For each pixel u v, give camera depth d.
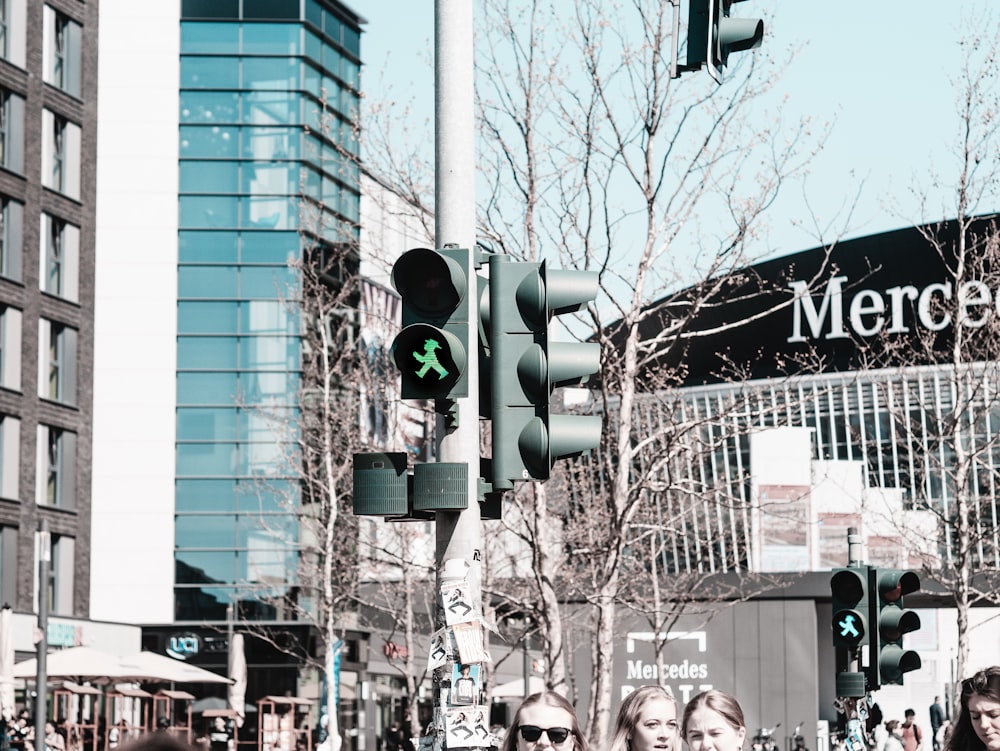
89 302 57.50
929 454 37.84
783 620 57.66
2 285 52.72
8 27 54.25
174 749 3.02
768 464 68.94
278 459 59.94
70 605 55.38
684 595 49.19
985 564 37.38
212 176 64.19
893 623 19.61
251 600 61.97
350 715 63.72
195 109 64.62
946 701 93.31
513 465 8.20
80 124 57.78
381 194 28.88
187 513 62.66
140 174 64.19
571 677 49.44
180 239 64.00
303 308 52.59
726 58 8.05
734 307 100.62
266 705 61.25
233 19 64.94
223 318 63.50
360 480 8.51
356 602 60.97
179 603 62.22
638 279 23.58
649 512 37.47
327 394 48.62
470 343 8.41
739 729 6.98
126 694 45.50
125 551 62.44
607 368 23.80
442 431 8.48
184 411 63.12
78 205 57.31
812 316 100.31
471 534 8.52
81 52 58.22
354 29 67.69
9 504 52.25
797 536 68.62
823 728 57.03
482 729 8.48
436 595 8.61
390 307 62.22
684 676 56.00
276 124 64.38
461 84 9.00
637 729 7.16
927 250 98.50
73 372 56.59
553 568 25.64
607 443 24.20
